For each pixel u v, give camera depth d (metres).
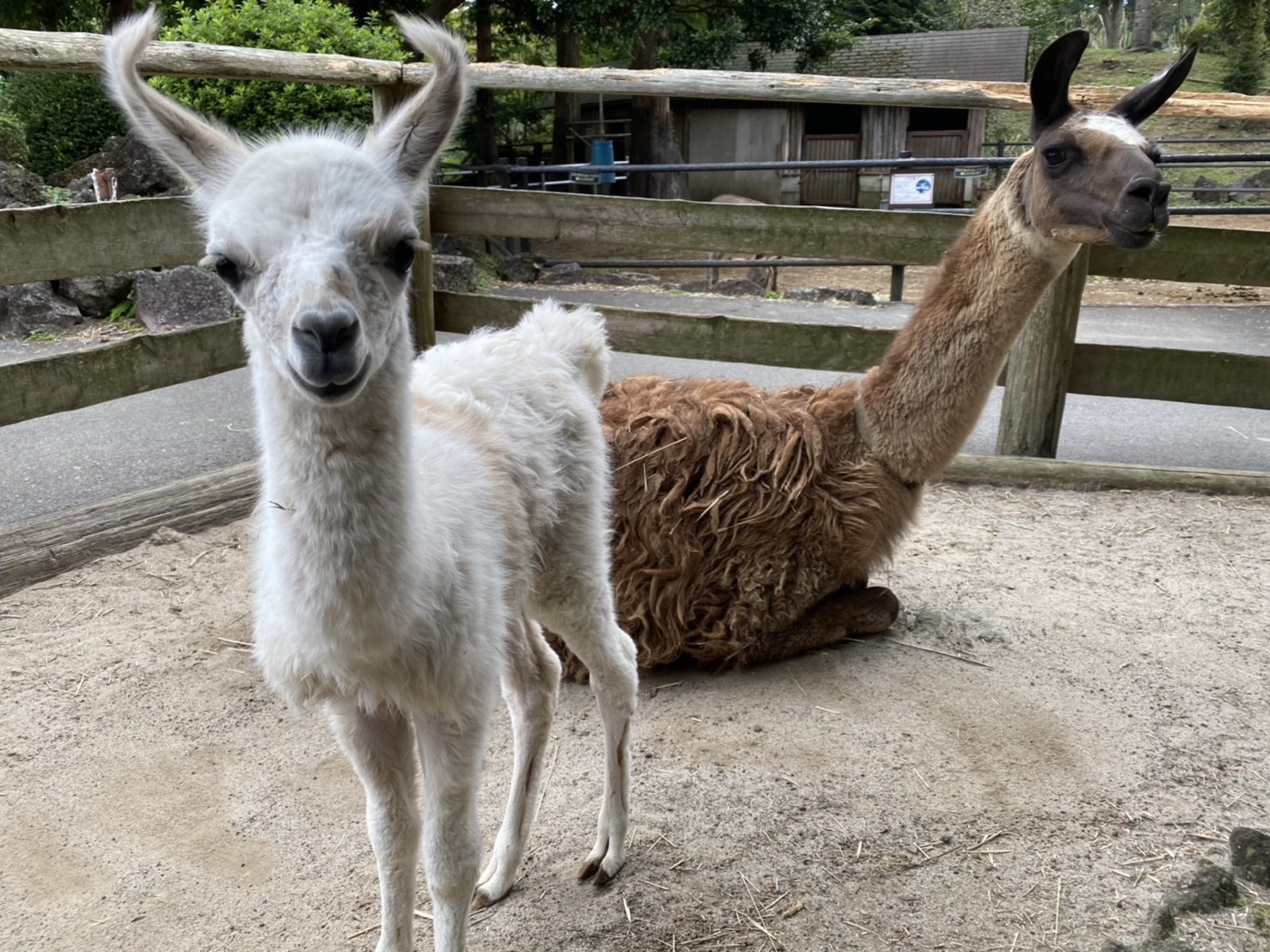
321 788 2.98
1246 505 5.21
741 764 3.07
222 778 3.03
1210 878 2.55
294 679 1.98
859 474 3.50
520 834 2.55
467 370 2.54
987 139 28.73
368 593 1.76
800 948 2.37
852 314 10.55
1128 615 4.07
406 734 2.16
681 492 3.48
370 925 2.45
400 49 10.91
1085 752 3.15
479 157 17.98
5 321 8.86
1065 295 5.31
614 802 2.59
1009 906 2.49
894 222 5.29
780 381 7.57
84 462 5.57
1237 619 4.03
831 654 3.78
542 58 26.97
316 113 9.49
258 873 2.63
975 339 3.39
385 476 1.73
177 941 2.40
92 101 13.43
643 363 8.03
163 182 11.38
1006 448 5.71
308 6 9.95
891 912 2.48
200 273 8.96
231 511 4.85
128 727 3.26
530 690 2.57
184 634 3.84
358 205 1.67
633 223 5.57
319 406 1.66
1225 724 3.30
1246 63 32.59
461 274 11.28
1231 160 7.75
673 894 2.55
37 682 3.48
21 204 10.29
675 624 3.54
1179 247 5.30
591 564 2.60
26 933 2.42
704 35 18.34
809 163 8.66
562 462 2.56
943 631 3.93
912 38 26.42
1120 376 5.54
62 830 2.78
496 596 2.11
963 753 3.14
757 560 3.48
